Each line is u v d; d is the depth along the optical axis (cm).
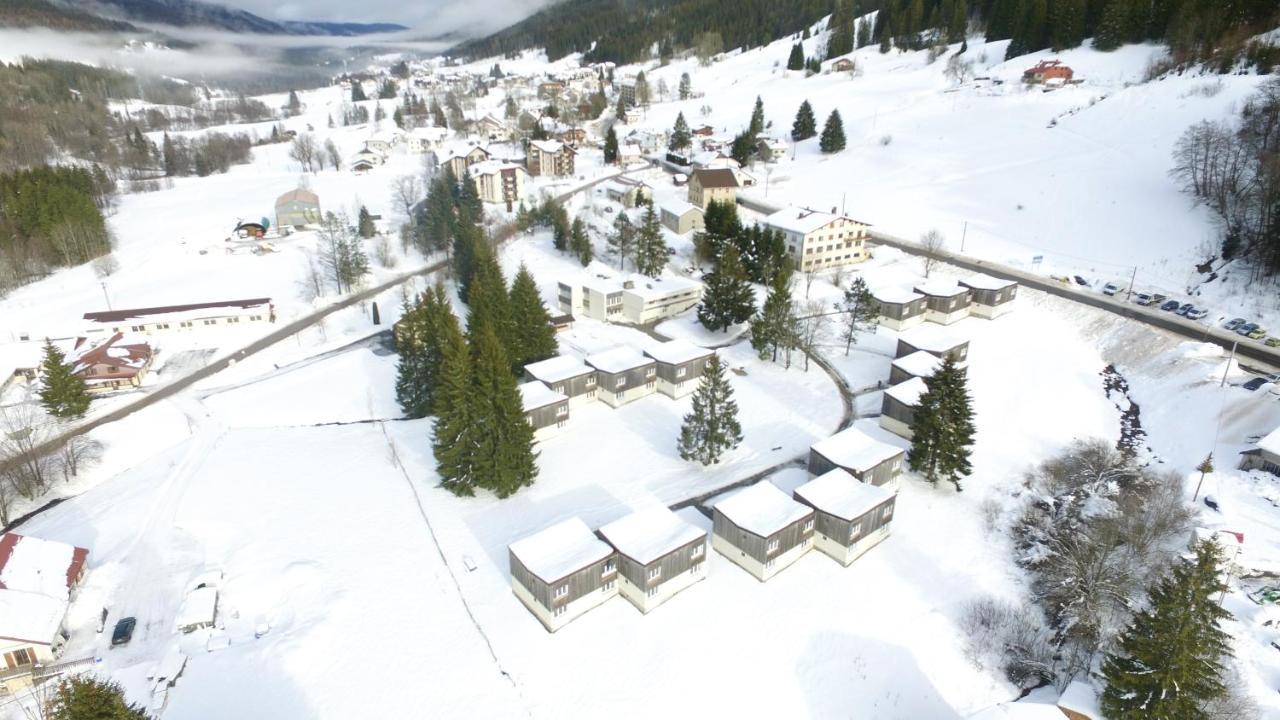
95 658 4147
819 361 7562
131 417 6825
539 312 7312
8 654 4047
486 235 10662
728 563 4862
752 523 4703
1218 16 13388
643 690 3966
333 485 5750
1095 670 4128
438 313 6725
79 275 10700
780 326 7325
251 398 7231
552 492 5575
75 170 13700
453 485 5534
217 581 4688
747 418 6575
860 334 8019
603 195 13738
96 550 5091
